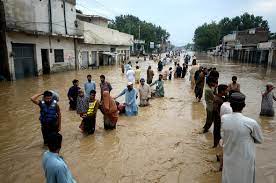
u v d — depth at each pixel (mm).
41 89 15922
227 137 4016
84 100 8555
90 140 7621
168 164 6125
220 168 5793
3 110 10961
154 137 7867
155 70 30531
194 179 5457
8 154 6703
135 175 5625
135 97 10281
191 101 13062
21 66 21000
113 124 8453
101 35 36938
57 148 3391
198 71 15375
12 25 18656
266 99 9992
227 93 6707
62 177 3236
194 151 6848
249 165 3857
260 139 3877
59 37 25688
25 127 8844
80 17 41500
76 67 29766
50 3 23078
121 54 46562
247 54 51875
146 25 84312
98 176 5590
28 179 5512
